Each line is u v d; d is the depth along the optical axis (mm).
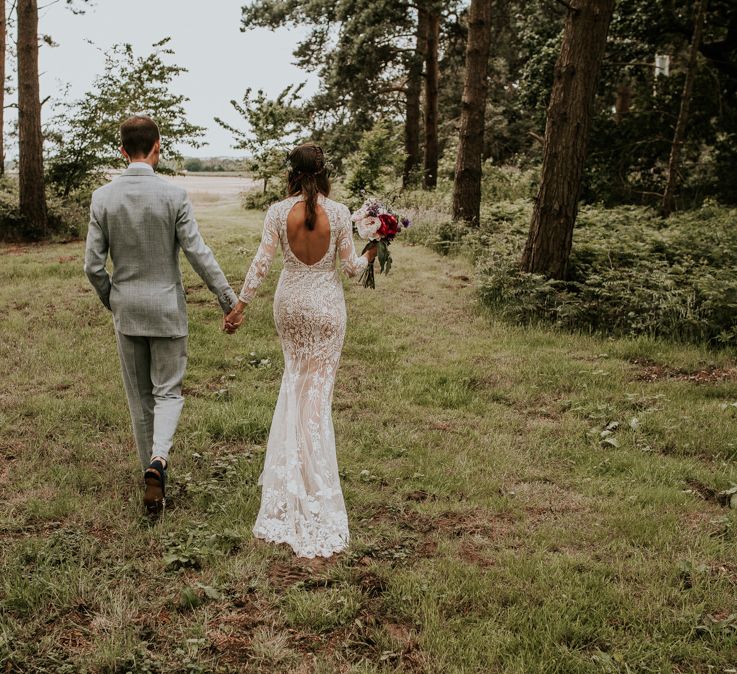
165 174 18438
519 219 14055
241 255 11922
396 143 22078
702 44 17359
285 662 2771
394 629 3006
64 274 10664
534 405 6172
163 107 17219
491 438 5312
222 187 42750
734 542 3801
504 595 3227
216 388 6250
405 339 7996
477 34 13742
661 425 5551
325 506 3658
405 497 4297
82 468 4465
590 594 3221
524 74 19516
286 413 3760
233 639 2902
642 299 8500
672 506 4215
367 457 4902
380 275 11031
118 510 3939
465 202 14266
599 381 6703
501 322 8805
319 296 3744
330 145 24797
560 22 19484
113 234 3723
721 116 17953
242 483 4305
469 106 14008
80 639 2877
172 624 2990
